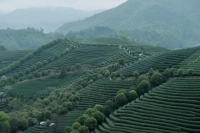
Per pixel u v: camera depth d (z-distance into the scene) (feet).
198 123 170.60
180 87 224.74
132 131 179.42
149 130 176.76
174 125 174.09
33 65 470.39
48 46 555.28
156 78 250.98
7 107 311.47
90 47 505.66
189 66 272.72
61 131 221.25
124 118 202.28
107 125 203.21
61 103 277.44
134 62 362.94
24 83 403.13
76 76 396.98
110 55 440.45
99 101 263.08
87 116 213.46
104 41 602.03
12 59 544.62
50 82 397.19
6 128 222.07
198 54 307.17
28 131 232.12
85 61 442.09
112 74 313.32
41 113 255.91
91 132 197.67
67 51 497.05
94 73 352.90
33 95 351.87
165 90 225.76
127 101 233.55
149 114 195.42
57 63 456.45
